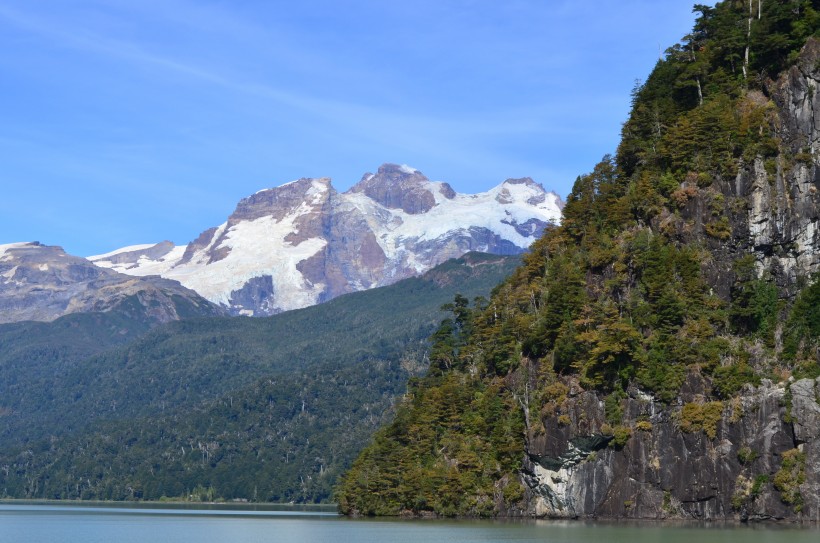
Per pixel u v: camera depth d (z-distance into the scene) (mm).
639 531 185750
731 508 194000
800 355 197375
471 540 186125
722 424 195750
